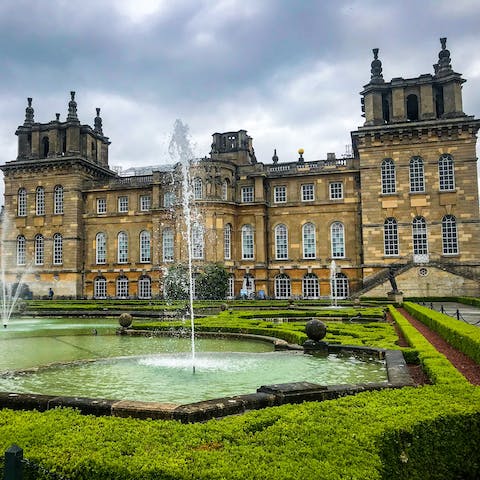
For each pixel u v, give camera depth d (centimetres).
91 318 3606
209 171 5819
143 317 3512
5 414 716
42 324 3127
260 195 5962
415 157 5338
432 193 5244
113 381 1283
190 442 587
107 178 6762
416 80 5353
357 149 5988
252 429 658
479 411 720
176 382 1266
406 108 5416
